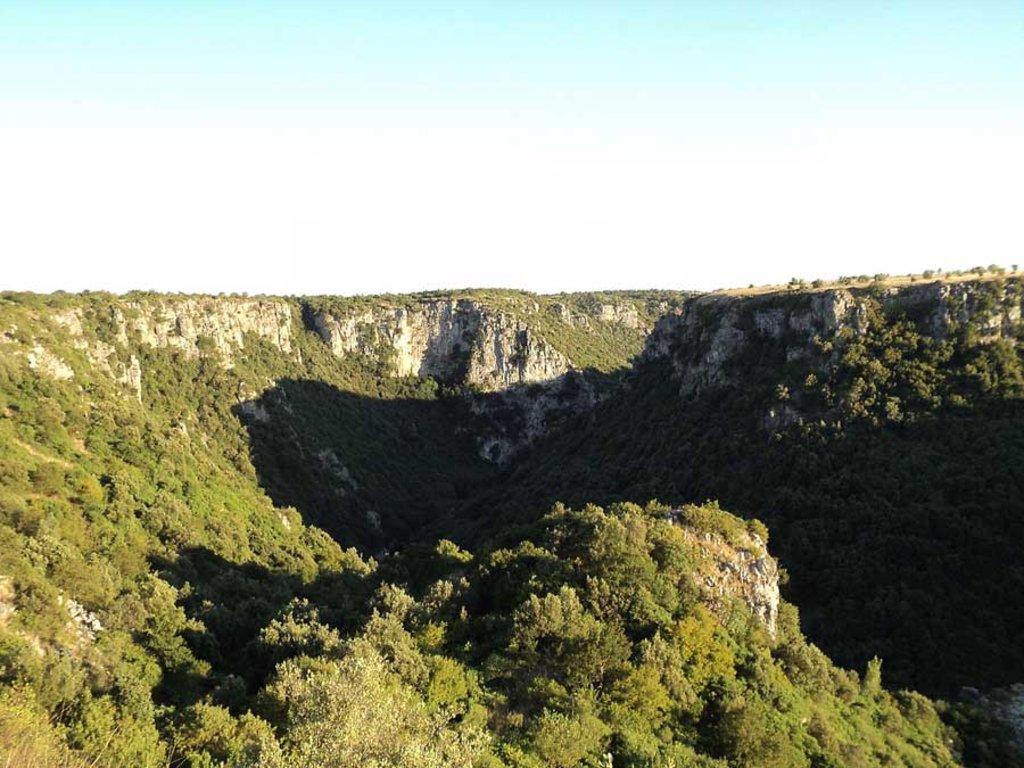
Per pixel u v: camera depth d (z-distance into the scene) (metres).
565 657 32.84
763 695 35.50
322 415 148.75
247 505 87.94
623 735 28.83
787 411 84.00
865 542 66.62
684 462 90.88
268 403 132.50
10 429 61.19
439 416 184.00
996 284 80.56
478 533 103.44
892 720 44.47
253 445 119.25
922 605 60.12
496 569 43.22
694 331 109.56
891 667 56.50
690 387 104.44
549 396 186.62
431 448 172.75
